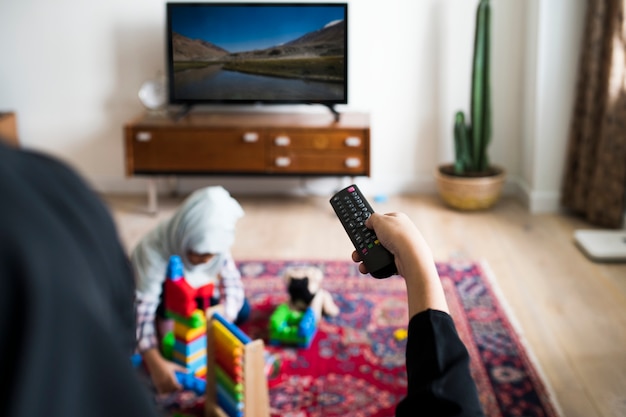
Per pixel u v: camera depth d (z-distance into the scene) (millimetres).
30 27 4469
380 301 3232
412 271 687
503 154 4586
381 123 4543
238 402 2293
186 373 2623
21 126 4613
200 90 4328
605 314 3125
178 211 2656
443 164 4602
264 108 4531
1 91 4562
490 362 2760
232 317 2850
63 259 290
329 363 2783
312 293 2998
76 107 4586
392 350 2861
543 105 4207
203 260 2639
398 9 4371
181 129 4188
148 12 4434
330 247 3863
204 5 4207
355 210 894
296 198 4617
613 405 2523
